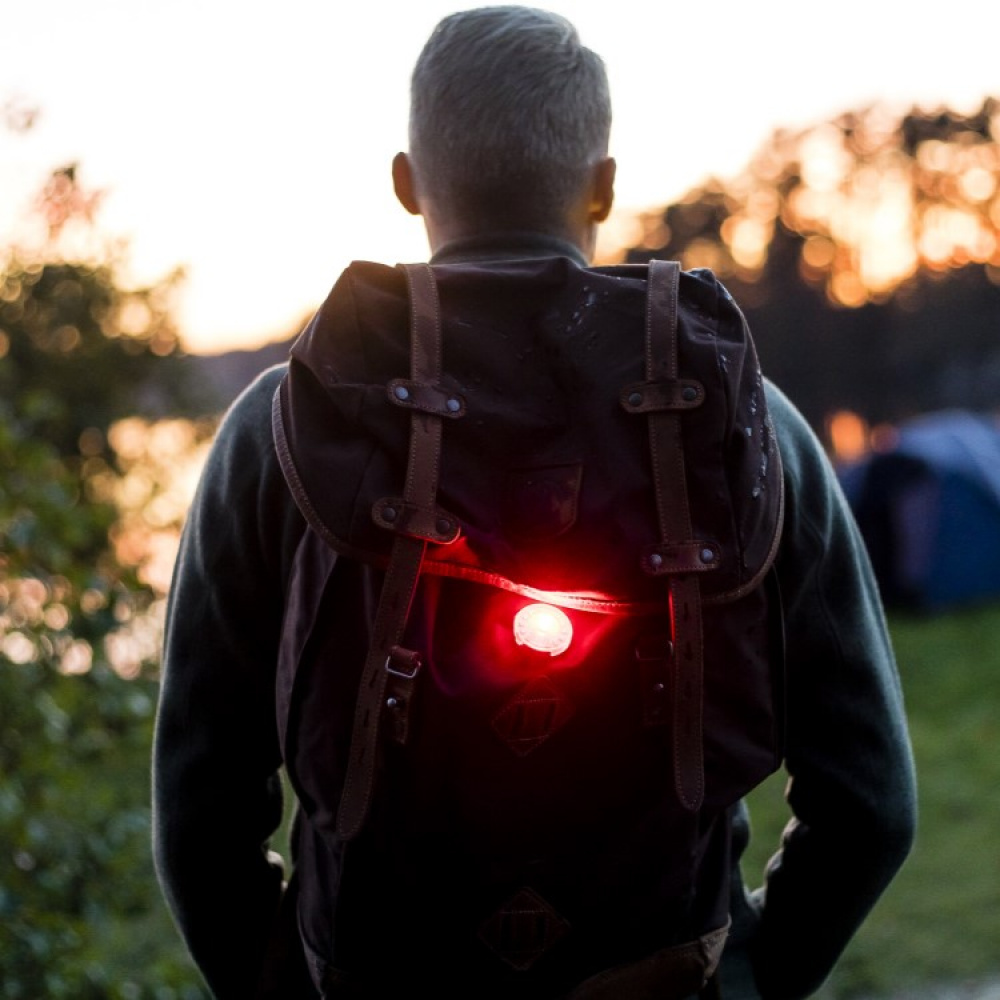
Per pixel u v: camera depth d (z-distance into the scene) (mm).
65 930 3949
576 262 1903
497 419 1705
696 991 1794
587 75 1975
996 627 15891
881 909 7312
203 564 1908
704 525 1692
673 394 1706
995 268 51312
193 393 14258
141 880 4562
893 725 1985
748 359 1782
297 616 1756
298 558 1782
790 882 2109
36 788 4180
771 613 1769
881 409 51000
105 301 13188
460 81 1940
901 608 18000
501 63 1936
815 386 51844
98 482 12836
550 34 1965
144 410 13750
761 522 1725
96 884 4383
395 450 1689
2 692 4039
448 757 1663
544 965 1718
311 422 1718
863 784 1973
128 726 4562
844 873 2049
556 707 1663
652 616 1694
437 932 1705
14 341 12875
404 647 1673
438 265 1808
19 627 4098
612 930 1719
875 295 51812
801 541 1881
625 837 1695
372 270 1775
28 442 4270
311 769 1735
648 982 1746
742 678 1740
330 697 1714
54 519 4168
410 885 1688
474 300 1771
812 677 1957
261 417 1885
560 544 1685
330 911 1780
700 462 1700
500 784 1667
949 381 50656
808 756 1996
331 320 1745
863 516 18188
